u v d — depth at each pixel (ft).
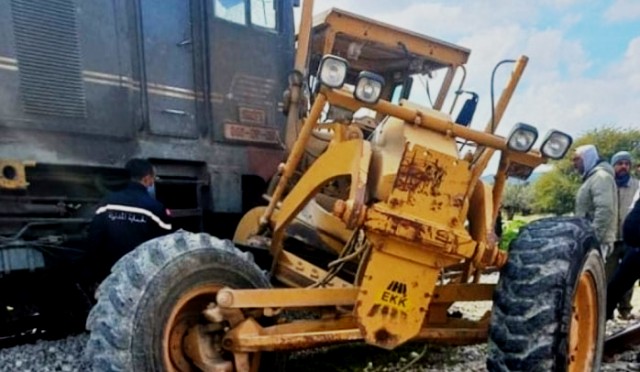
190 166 16.16
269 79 17.94
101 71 14.19
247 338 8.64
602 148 109.70
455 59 18.74
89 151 13.98
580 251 8.82
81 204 14.20
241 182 17.04
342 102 9.16
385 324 8.65
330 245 11.62
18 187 12.61
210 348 9.00
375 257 8.58
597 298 9.82
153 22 15.35
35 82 13.11
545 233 8.97
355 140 9.39
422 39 18.03
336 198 12.30
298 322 9.52
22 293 14.16
